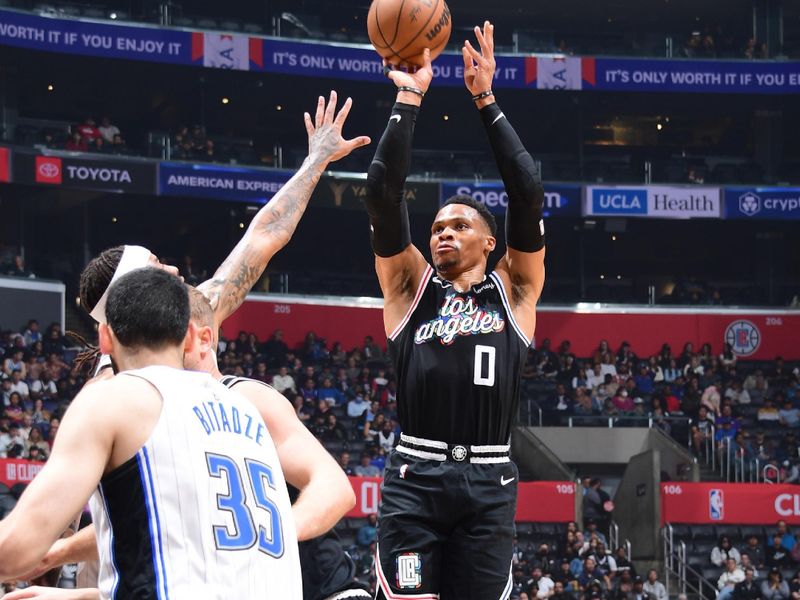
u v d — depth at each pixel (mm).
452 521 5305
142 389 3479
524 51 39156
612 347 37719
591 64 37812
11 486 23609
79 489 3295
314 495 3857
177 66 37469
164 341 3662
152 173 34719
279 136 43000
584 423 33031
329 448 29297
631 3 42125
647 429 32906
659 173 38719
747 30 43344
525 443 32562
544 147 43906
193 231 41438
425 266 5660
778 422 33500
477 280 5648
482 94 5742
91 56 34438
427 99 41188
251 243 5488
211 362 4223
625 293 41781
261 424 3705
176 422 3455
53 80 38906
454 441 5328
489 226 5723
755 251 42469
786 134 43281
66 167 33750
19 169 33125
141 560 3348
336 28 43094
